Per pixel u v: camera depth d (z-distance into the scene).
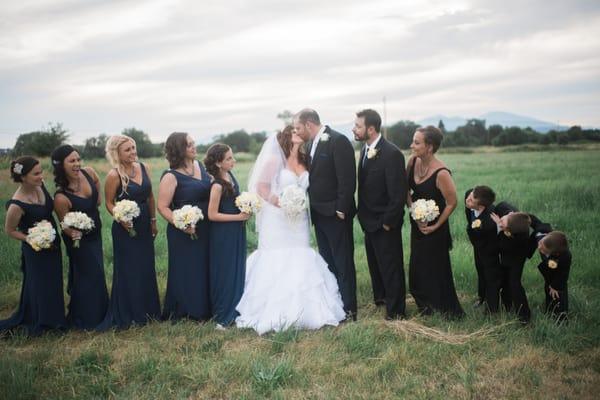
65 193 5.17
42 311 5.07
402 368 4.10
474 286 6.18
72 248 5.23
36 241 4.74
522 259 4.94
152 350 4.55
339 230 5.37
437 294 5.30
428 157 5.23
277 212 5.46
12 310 5.91
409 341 4.60
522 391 3.71
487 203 5.05
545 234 4.89
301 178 5.48
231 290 5.43
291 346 4.57
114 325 5.24
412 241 5.43
